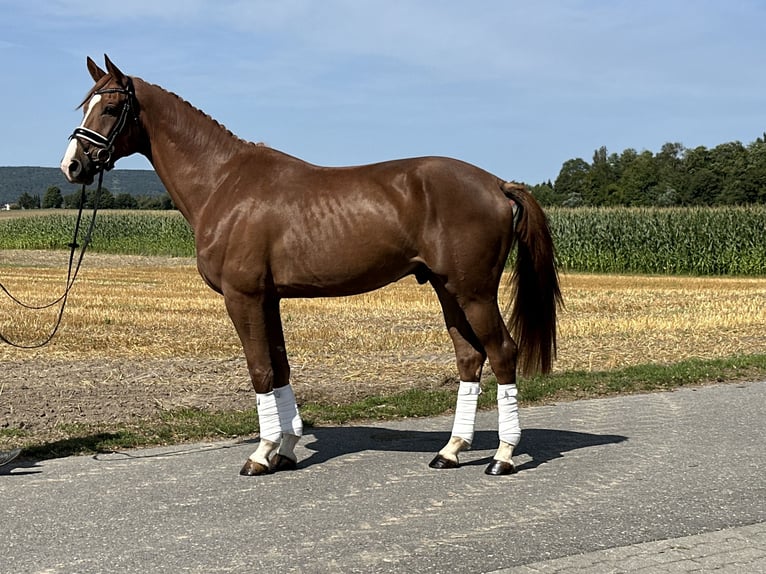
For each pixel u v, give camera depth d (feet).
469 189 20.57
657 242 123.44
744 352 43.80
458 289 20.74
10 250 176.76
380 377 35.88
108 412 27.89
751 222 119.14
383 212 20.52
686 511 17.88
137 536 16.33
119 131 21.94
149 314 59.21
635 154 323.16
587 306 67.56
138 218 177.78
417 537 16.24
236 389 32.55
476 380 22.12
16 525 16.97
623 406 30.04
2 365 37.78
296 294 21.47
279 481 20.38
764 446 23.85
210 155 21.97
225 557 15.20
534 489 19.63
